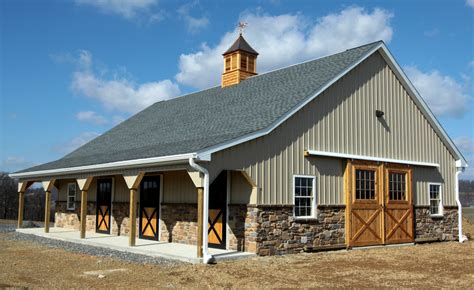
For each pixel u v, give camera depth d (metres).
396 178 16.39
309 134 13.97
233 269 10.61
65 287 8.61
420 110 17.98
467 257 13.27
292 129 13.52
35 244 15.54
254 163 12.52
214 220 13.66
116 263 11.38
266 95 15.82
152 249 13.19
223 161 11.90
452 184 19.03
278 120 12.98
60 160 20.88
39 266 10.95
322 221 13.98
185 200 14.75
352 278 9.84
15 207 49.03
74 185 21.36
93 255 12.79
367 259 12.57
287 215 13.11
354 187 14.80
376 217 15.37
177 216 15.01
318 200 13.98
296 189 13.49
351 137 15.20
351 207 14.60
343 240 14.48
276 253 12.74
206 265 11.07
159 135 17.14
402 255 13.55
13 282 9.03
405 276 10.19
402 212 16.33
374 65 16.39
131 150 16.39
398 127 16.98
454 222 18.81
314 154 13.86
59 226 22.30
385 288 8.91
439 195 18.31
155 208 15.98
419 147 17.72
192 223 14.41
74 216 21.11
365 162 15.24
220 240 13.40
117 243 14.83
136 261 11.69
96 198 19.50
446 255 13.69
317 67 16.36
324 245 13.95
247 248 12.55
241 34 19.97
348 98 15.29
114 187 18.39
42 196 51.44
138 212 16.75
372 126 15.98
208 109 17.70
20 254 13.03
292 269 10.78
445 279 9.91
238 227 12.90
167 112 20.81
